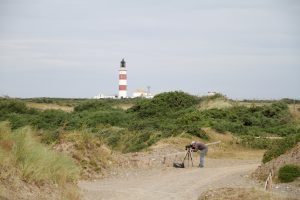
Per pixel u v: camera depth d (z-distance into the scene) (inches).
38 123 1605.6
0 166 488.1
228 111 1724.9
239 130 1498.5
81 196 589.0
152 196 636.7
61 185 561.9
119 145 1310.3
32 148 558.3
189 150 976.3
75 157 823.7
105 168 842.8
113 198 613.9
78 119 1664.6
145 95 3841.0
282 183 733.9
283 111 1847.9
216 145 1279.5
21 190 485.1
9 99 2026.3
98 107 2176.4
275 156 845.2
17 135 568.7
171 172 863.7
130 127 1524.4
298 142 838.5
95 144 900.6
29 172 515.2
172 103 1877.5
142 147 1240.8
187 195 647.8
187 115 1557.6
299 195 649.6
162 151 1099.9
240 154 1219.2
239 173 850.8
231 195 580.7
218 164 1005.8
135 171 867.4
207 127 1423.5
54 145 856.9
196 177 801.6
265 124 1712.6
